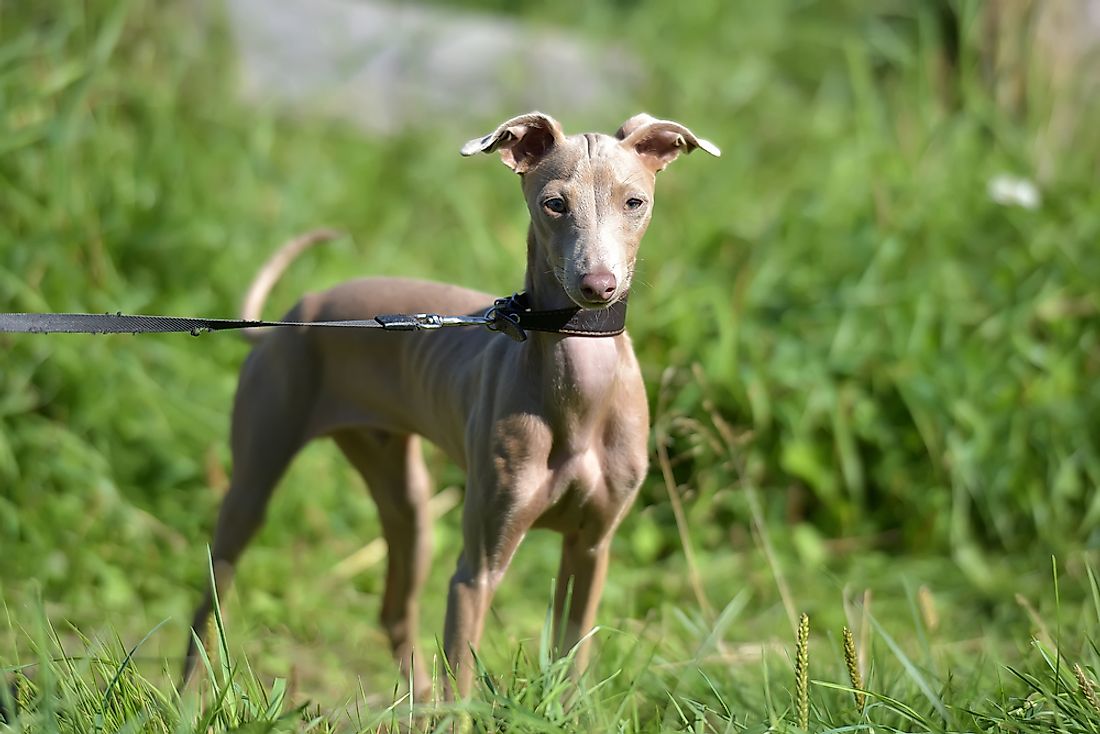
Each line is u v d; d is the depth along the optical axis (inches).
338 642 370.0
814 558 410.3
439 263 516.4
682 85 644.7
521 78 653.3
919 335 437.7
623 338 269.7
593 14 722.2
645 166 267.0
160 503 415.5
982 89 525.3
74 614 365.7
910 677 275.6
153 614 372.5
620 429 270.5
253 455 321.4
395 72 653.9
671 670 292.7
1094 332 442.6
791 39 767.1
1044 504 422.3
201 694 268.7
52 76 457.7
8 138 436.5
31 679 302.7
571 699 259.1
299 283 470.0
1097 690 251.0
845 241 465.4
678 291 446.0
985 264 460.8
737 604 299.1
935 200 471.8
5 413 406.9
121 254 456.8
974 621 379.6
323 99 598.2
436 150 597.3
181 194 477.4
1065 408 427.5
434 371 294.0
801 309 450.6
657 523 418.0
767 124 624.7
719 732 257.3
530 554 411.5
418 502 335.3
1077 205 467.5
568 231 250.5
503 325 260.4
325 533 421.4
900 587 398.9
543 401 263.6
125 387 426.0
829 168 517.7
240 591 385.7
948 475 428.1
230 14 602.2
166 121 493.0
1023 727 242.2
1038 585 394.9
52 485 406.3
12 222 439.2
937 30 549.6
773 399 430.9
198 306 453.7
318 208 531.8
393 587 340.8
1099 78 535.8
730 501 422.3
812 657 313.4
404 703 292.8
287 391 319.0
